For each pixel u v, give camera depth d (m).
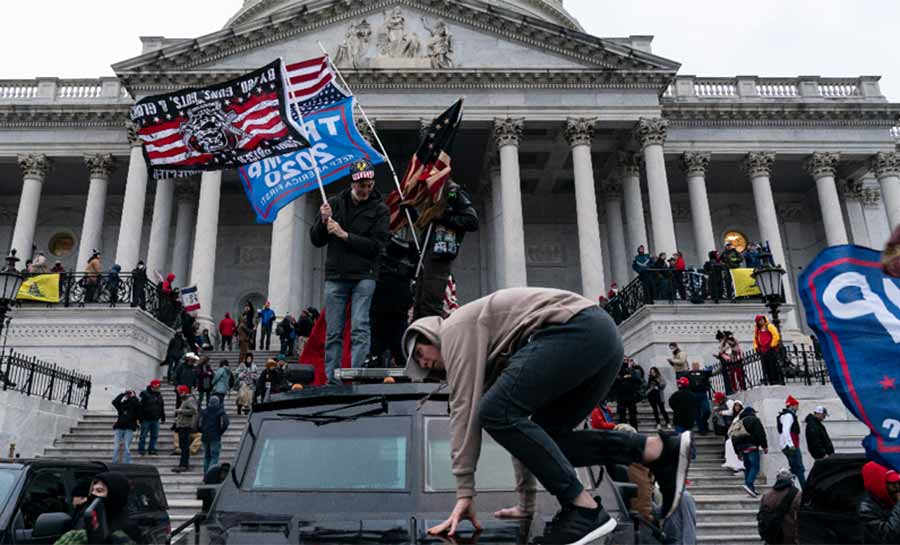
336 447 4.81
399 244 7.62
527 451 3.08
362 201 6.87
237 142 9.57
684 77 42.94
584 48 38.12
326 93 11.40
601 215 45.38
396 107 37.53
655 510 5.93
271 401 5.28
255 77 9.56
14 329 26.20
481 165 44.47
